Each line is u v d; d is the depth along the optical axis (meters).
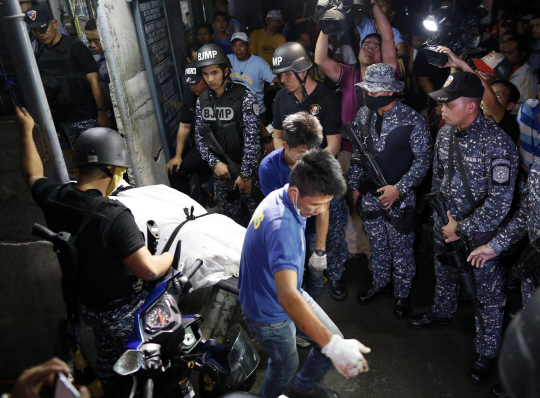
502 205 2.48
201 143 3.79
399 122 2.96
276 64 3.19
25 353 2.85
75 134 4.23
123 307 2.17
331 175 1.80
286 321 2.19
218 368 1.99
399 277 3.31
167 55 4.41
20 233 2.55
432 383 2.82
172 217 2.77
